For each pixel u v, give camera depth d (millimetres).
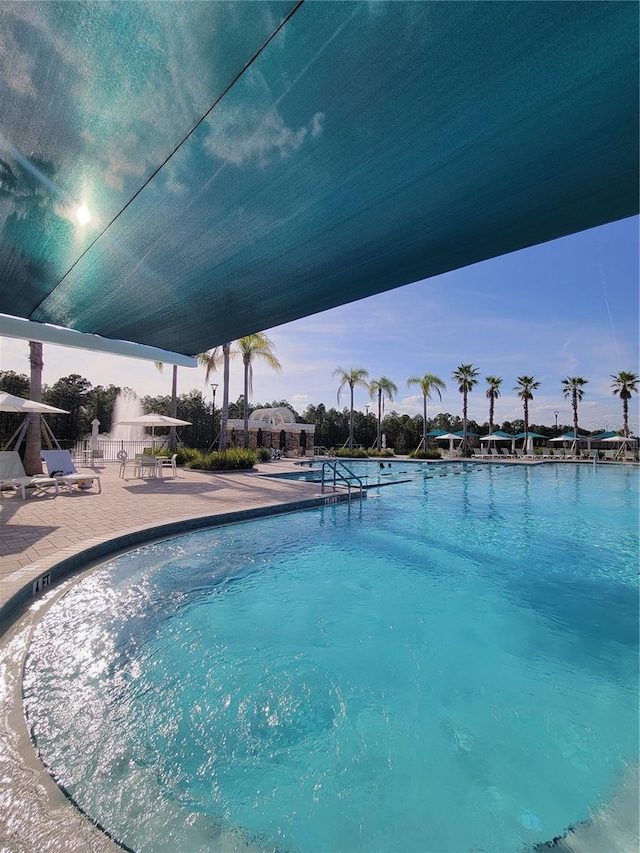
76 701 2781
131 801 2043
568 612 4609
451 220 2043
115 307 3229
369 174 1751
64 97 1451
